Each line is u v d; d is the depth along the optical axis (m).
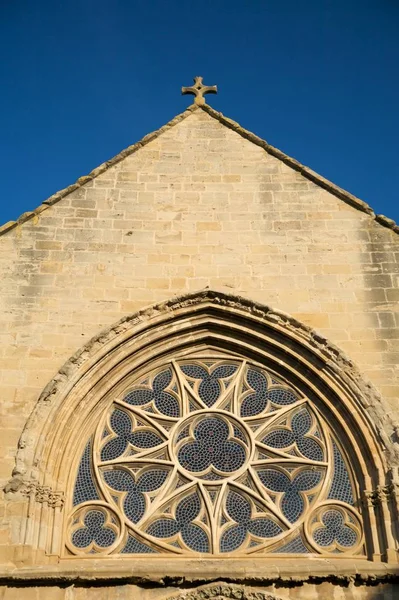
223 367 18.03
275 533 15.72
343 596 14.27
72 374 16.69
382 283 18.28
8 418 16.08
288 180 20.16
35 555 14.71
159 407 17.39
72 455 16.34
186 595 14.16
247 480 16.39
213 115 21.53
